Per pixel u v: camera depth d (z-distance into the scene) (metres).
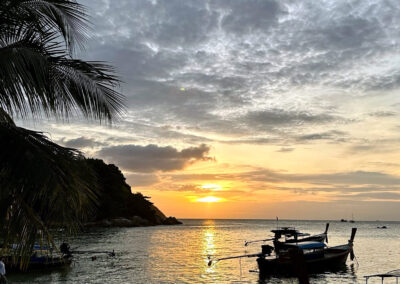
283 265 32.53
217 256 49.06
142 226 149.75
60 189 5.87
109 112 7.28
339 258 36.94
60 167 6.10
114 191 121.94
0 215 5.71
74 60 6.92
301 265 7.15
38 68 6.24
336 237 107.94
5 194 5.72
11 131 5.97
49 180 5.75
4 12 6.81
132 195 161.38
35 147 5.91
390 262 44.72
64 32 7.68
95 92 7.07
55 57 6.79
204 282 30.25
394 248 66.31
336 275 34.72
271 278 32.19
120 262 40.47
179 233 112.94
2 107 6.50
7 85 6.23
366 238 102.62
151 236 92.06
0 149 5.78
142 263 40.22
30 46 6.61
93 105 7.14
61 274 30.86
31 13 7.24
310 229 179.88
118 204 125.69
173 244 69.12
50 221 6.01
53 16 7.55
